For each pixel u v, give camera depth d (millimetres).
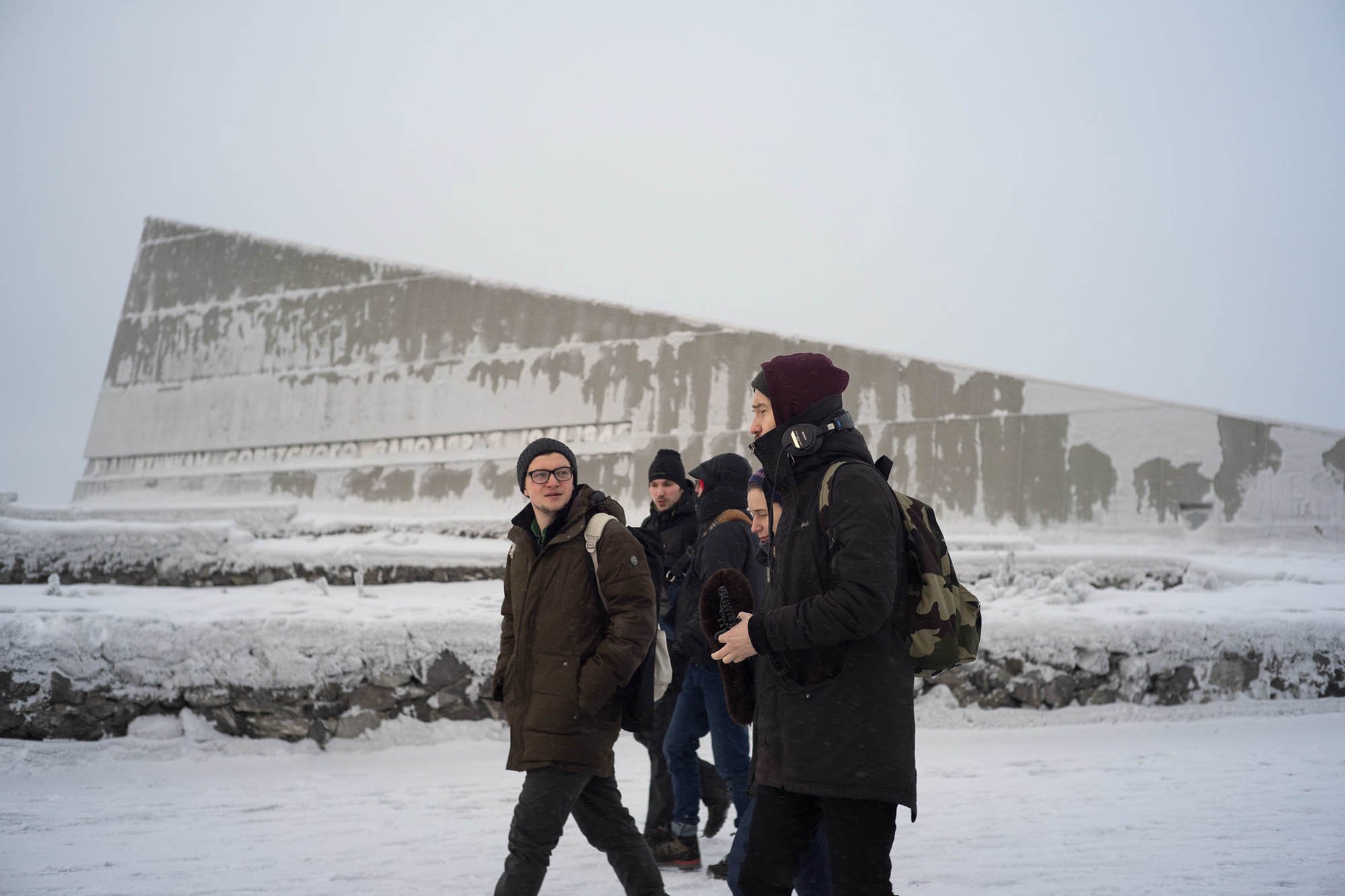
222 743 8148
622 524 3588
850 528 2588
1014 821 5488
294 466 29984
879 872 2518
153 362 33031
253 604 9164
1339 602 11164
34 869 4680
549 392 27203
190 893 4234
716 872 4531
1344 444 21031
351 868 4668
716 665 4590
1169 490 21469
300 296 31281
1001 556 15023
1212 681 9594
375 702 8547
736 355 25297
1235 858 4422
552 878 4461
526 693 3463
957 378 23344
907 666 2662
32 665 8000
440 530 18672
